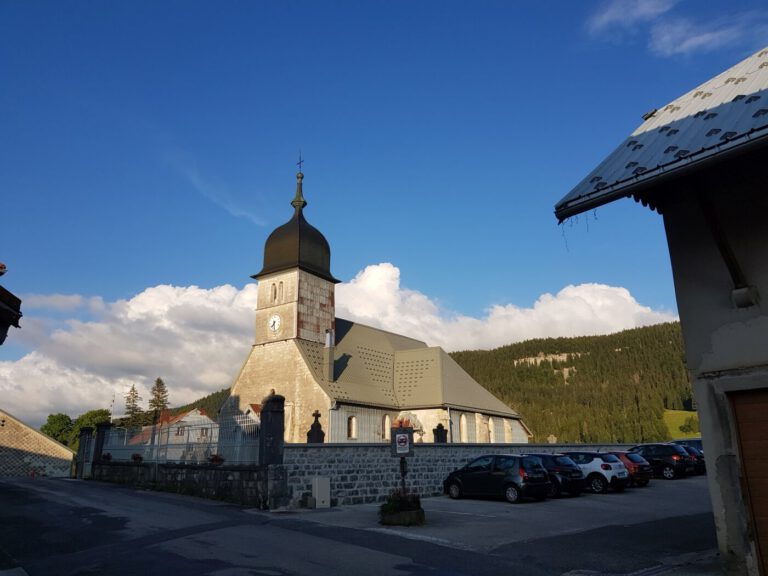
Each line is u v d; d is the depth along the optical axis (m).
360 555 10.89
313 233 43.00
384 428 39.81
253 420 19.48
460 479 21.17
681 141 8.86
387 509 14.88
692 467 29.27
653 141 9.55
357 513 17.09
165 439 24.14
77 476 30.59
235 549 11.20
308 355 38.97
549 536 13.08
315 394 37.09
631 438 83.25
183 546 11.42
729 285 9.39
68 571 9.48
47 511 16.11
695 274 9.76
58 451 42.62
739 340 9.19
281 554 10.84
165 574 9.27
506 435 47.25
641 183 8.55
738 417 9.21
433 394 41.12
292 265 40.72
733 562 8.88
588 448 33.94
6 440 41.62
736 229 9.38
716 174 9.71
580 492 21.91
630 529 14.05
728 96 9.74
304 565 9.99
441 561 10.51
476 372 136.75
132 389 90.81
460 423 42.00
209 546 11.45
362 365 42.50
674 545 12.07
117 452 27.88
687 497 21.22
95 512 15.95
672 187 10.13
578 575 9.77
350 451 20.33
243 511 17.12
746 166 9.41
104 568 9.66
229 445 20.30
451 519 15.68
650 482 27.17
